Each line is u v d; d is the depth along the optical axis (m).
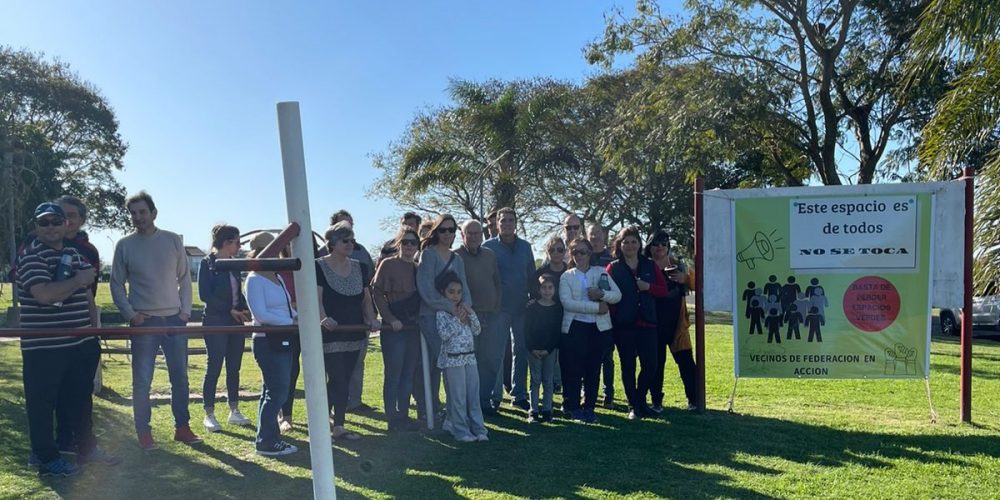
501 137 23.27
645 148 22.12
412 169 23.61
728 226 7.83
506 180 23.34
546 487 5.19
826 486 5.20
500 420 7.39
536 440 6.55
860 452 6.11
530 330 7.27
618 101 28.41
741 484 5.24
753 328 7.80
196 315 21.05
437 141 30.86
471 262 7.16
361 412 7.91
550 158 27.20
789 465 5.73
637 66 26.11
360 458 5.96
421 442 6.49
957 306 7.42
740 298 7.82
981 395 9.01
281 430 7.02
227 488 5.18
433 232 6.70
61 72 41.69
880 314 7.58
